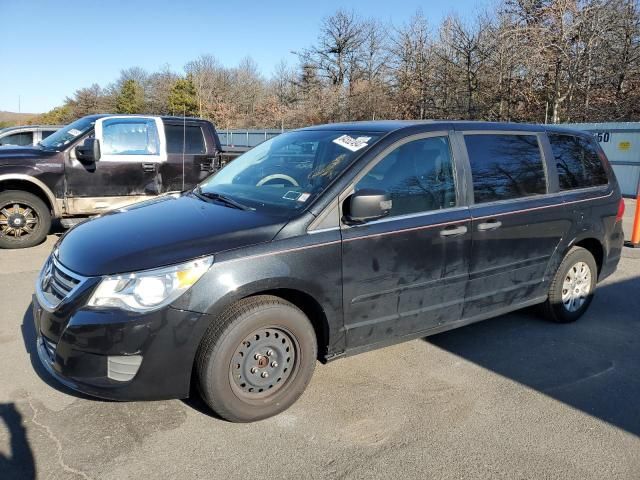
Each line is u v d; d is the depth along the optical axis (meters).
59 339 2.76
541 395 3.47
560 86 24.33
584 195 4.68
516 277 4.18
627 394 3.51
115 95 74.94
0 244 7.09
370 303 3.35
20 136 13.41
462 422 3.12
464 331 4.58
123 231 3.15
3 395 3.28
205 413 3.13
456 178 3.79
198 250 2.82
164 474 2.60
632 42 23.70
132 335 2.67
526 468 2.71
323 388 3.49
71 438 2.86
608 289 5.90
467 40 28.53
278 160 3.99
